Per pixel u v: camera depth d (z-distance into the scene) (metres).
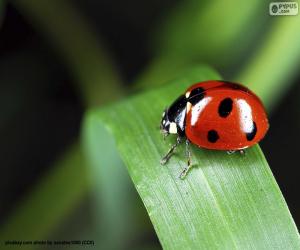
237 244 0.06
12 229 0.08
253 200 0.06
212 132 0.06
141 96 0.07
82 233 0.08
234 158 0.06
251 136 0.06
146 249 0.08
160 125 0.07
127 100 0.07
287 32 0.08
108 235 0.08
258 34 0.08
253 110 0.06
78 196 0.08
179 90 0.07
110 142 0.07
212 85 0.06
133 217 0.08
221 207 0.06
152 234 0.08
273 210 0.06
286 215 0.06
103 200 0.08
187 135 0.06
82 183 0.08
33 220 0.08
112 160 0.08
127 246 0.08
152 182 0.06
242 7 0.08
